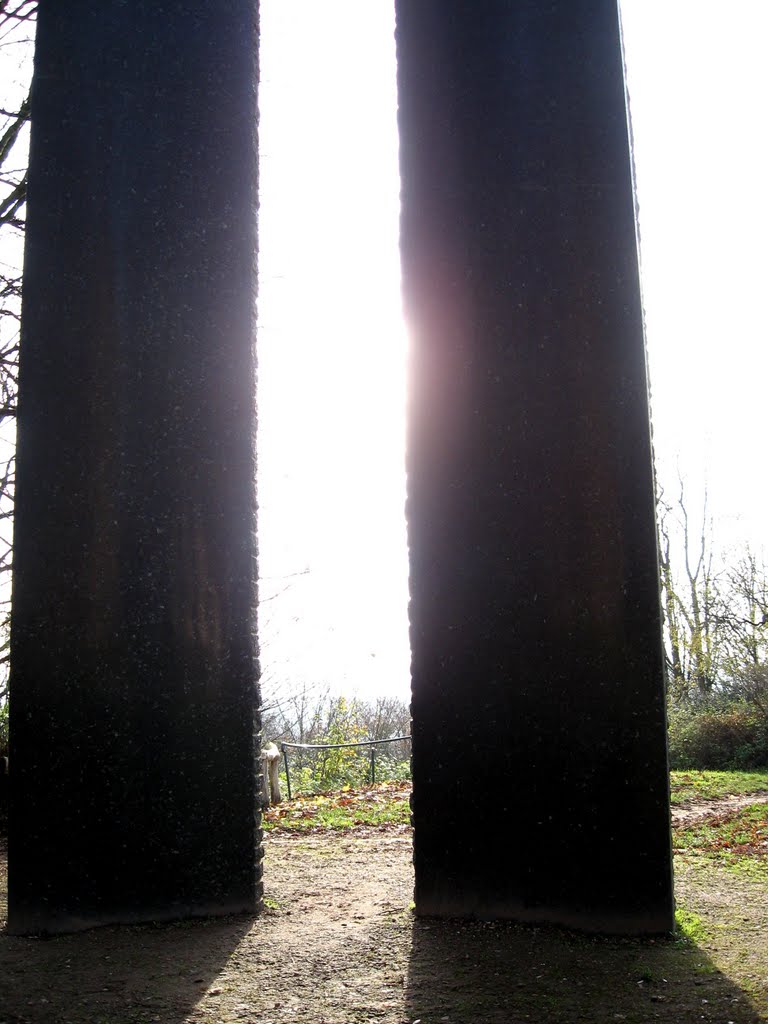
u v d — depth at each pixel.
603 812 4.20
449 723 4.49
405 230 4.84
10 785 4.60
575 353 4.46
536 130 4.63
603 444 4.38
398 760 14.23
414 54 4.91
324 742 13.10
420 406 4.70
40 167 4.91
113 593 4.71
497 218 4.66
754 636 15.12
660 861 4.12
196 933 4.36
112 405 4.81
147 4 5.07
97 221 4.91
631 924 4.11
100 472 4.77
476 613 4.50
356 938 4.19
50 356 4.83
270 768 9.06
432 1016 3.29
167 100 5.02
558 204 4.56
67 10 5.04
